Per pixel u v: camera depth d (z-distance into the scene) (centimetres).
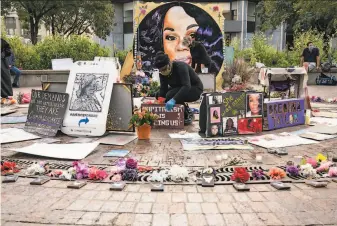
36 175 411
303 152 509
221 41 1286
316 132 637
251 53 1791
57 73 1525
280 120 670
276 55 1830
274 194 354
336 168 412
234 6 3572
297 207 324
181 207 324
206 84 998
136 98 965
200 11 1276
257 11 3294
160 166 441
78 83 630
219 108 600
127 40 3791
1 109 879
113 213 312
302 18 2247
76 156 478
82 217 305
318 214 309
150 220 298
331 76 1563
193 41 1145
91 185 381
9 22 3597
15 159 476
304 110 712
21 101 1007
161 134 622
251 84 1418
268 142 561
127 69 1282
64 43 1756
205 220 298
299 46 1817
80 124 604
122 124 616
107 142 561
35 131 624
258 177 395
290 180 390
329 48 1897
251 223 293
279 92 802
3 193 358
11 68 1410
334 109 910
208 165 446
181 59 1281
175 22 1278
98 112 604
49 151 497
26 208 323
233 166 443
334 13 1823
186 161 463
